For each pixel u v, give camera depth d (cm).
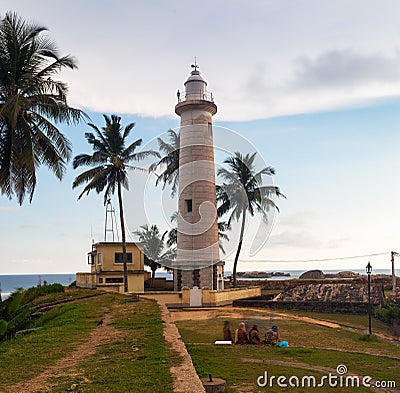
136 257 3666
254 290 3550
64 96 2125
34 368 787
